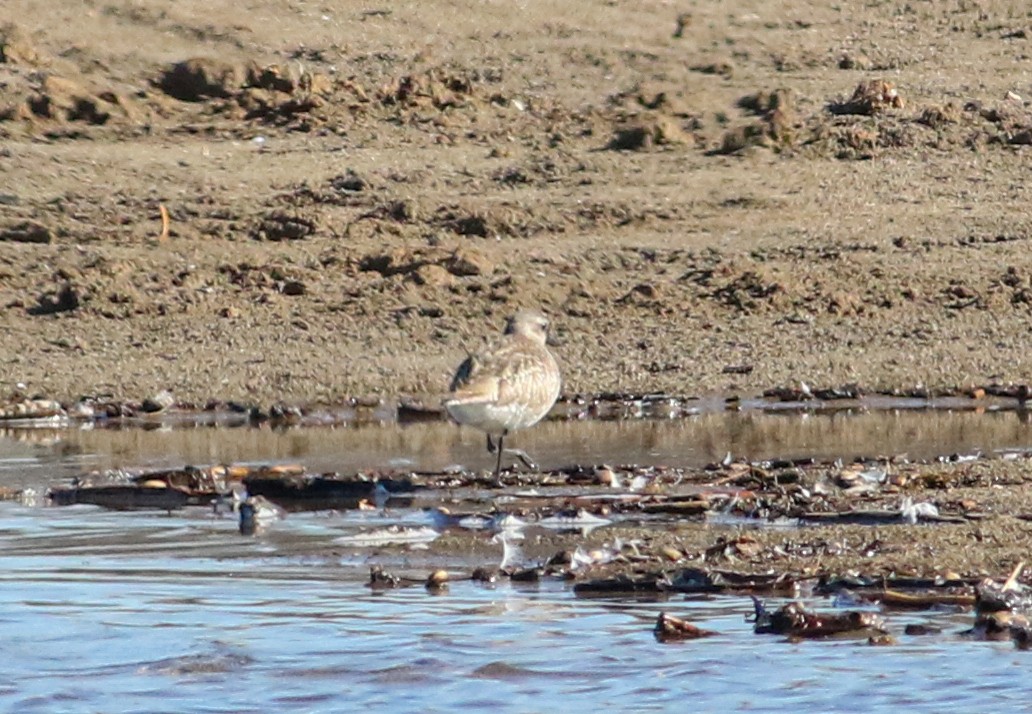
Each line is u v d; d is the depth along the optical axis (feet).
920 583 31.22
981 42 93.40
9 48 85.71
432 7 94.48
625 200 74.18
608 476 40.73
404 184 75.72
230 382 55.98
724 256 68.33
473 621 30.14
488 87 86.48
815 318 62.13
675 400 53.78
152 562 34.14
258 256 68.03
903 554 33.27
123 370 57.36
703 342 59.88
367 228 70.69
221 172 76.69
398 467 43.42
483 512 37.63
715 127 82.48
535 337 42.11
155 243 69.62
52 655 28.89
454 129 82.33
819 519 36.37
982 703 26.37
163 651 29.01
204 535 36.40
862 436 47.32
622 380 55.77
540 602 31.22
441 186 75.66
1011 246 69.21
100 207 72.79
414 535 36.09
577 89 86.63
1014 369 56.49
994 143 80.64
